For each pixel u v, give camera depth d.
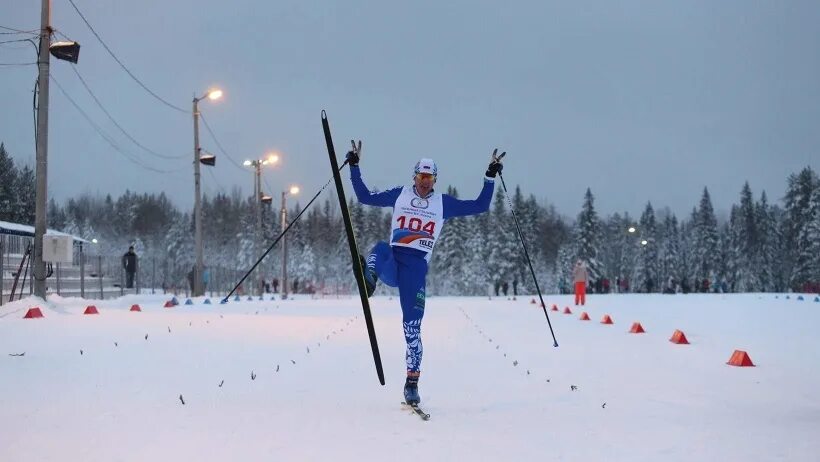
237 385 5.79
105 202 107.81
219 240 97.88
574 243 79.38
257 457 3.61
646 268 83.75
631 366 7.55
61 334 9.52
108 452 3.65
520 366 7.38
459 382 6.25
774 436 4.23
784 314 18.27
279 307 21.36
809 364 7.85
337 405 5.05
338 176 4.67
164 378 6.02
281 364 7.14
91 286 25.28
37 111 14.55
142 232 102.75
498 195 83.88
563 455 3.76
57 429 4.12
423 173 5.27
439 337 10.75
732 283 72.56
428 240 5.25
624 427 4.45
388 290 67.31
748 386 6.23
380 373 4.63
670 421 4.65
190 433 4.10
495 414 4.83
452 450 3.83
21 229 24.39
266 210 84.12
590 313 18.77
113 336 9.35
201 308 19.67
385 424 4.45
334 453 3.72
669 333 12.07
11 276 19.03
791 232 74.12
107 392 5.30
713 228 82.94
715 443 4.04
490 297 41.47
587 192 75.44
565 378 6.58
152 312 15.33
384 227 97.44
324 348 8.73
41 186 14.53
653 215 100.12
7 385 5.50
